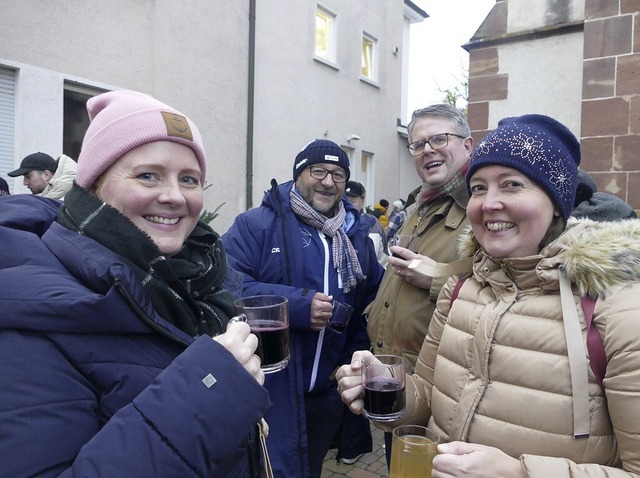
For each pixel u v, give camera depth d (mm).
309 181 2334
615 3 3602
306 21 8516
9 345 819
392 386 1354
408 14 13344
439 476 1043
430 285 1976
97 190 1100
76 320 853
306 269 2281
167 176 1095
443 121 2160
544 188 1213
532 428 1103
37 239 997
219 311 1299
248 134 7355
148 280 1027
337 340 2334
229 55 6961
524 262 1194
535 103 4164
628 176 3600
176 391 841
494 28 4328
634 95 3562
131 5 5547
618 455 1055
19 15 4535
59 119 4883
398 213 3469
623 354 1008
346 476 3215
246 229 2348
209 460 837
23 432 762
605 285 1069
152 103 1105
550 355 1111
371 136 10719
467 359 1271
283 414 2082
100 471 765
